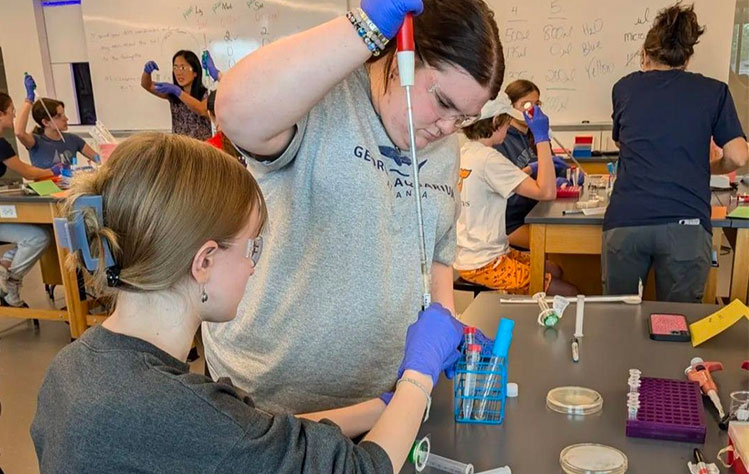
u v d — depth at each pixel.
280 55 0.75
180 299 0.67
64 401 0.61
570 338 1.29
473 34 0.87
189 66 4.61
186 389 0.60
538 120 2.55
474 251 2.71
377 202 0.95
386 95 0.95
